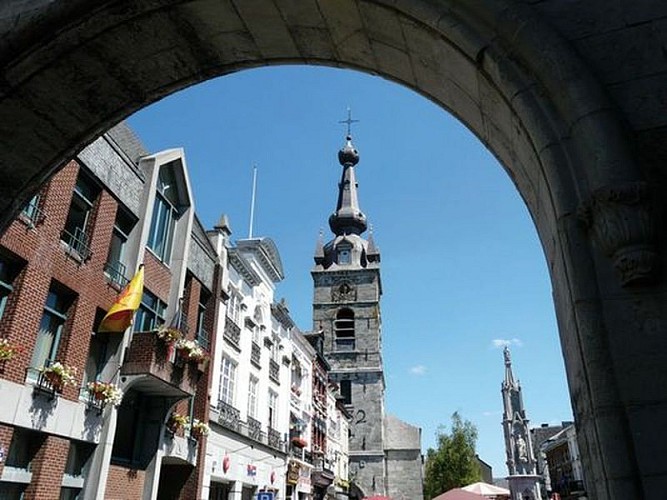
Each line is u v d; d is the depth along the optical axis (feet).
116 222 47.50
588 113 8.71
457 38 10.41
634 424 7.27
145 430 50.26
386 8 11.42
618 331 7.77
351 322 196.03
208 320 64.08
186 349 50.06
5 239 33.35
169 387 48.52
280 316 91.09
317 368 121.80
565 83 9.03
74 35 12.78
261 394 80.38
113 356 44.29
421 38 11.51
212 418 61.82
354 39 13.15
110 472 43.70
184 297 58.80
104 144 44.11
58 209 38.11
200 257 62.49
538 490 240.73
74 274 39.93
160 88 15.21
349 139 249.14
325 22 12.93
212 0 12.57
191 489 56.80
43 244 36.52
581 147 8.71
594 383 7.60
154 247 53.52
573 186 8.67
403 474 192.75
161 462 54.24
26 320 34.65
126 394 48.24
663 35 9.43
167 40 13.67
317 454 114.32
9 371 33.01
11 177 15.62
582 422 8.25
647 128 8.87
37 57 12.91
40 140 15.15
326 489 126.31
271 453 82.84
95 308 42.52
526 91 9.49
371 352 189.47
